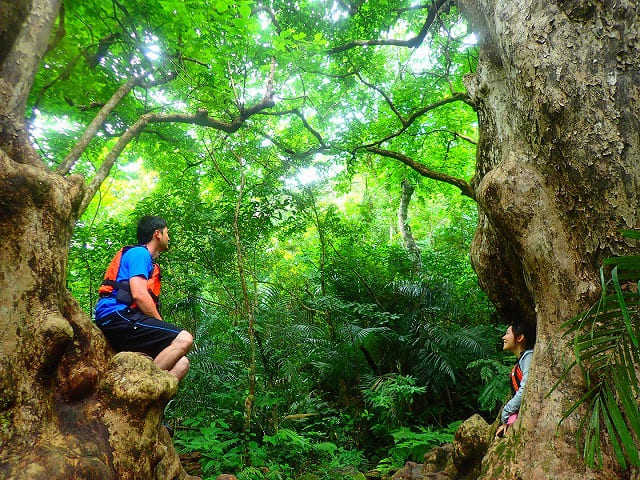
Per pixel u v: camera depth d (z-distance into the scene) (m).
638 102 2.21
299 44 5.38
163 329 2.55
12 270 1.79
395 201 11.61
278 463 4.18
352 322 6.39
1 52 2.02
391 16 6.88
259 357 5.47
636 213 2.21
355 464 4.44
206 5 3.87
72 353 2.05
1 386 1.64
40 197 1.90
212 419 4.64
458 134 8.07
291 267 7.93
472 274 7.36
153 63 4.18
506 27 2.85
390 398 5.09
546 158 2.63
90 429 1.86
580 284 2.44
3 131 1.99
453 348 6.08
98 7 3.65
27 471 1.50
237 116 5.77
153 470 2.14
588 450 1.55
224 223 5.82
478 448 3.24
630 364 1.49
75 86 4.27
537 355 2.53
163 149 6.61
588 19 2.41
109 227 5.46
